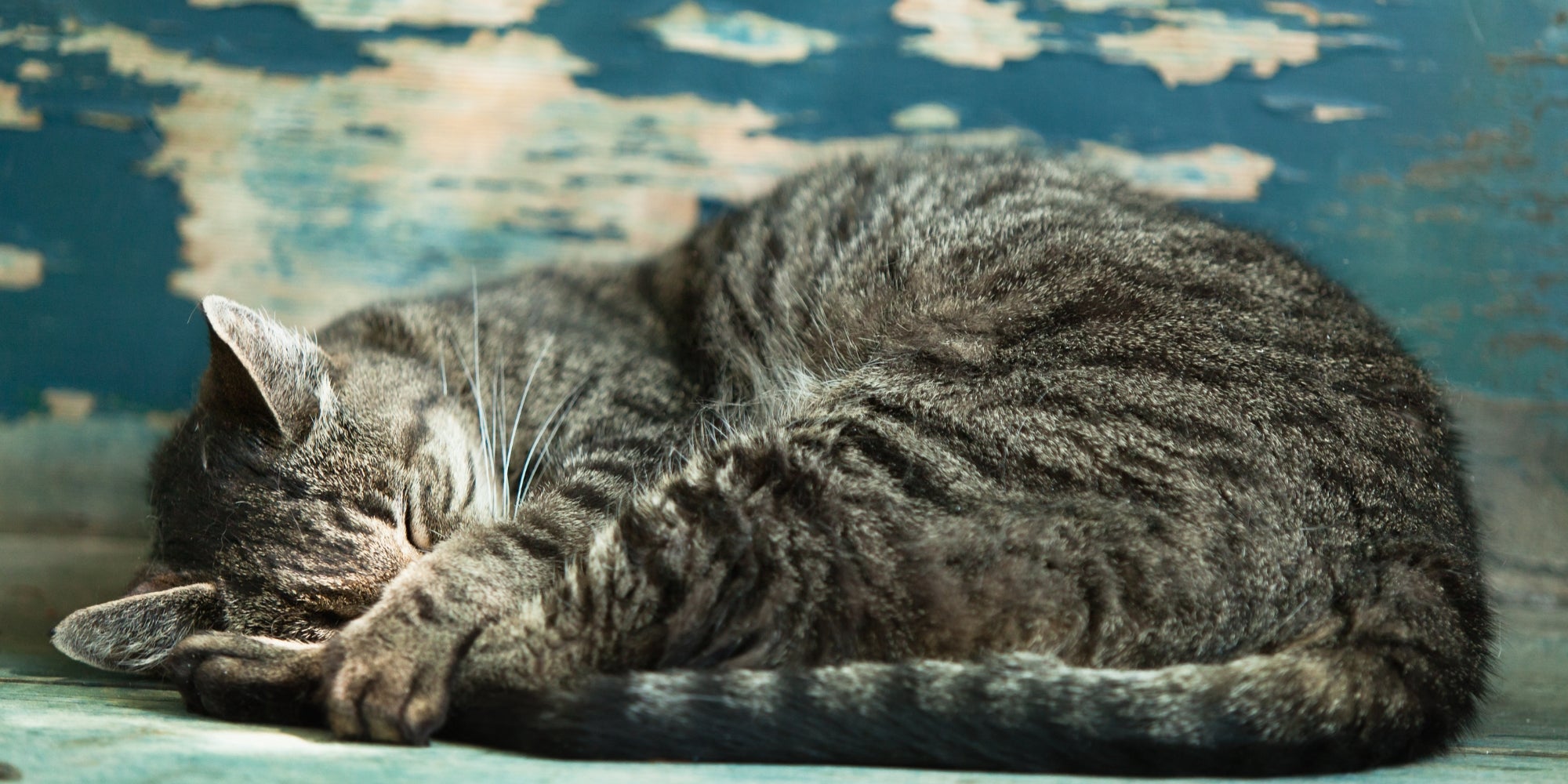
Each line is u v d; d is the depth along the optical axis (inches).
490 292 41.6
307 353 36.1
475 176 46.1
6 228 44.3
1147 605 32.4
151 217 44.8
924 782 29.8
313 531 34.9
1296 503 33.0
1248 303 35.3
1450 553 33.4
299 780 28.7
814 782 29.6
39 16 43.7
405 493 36.0
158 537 36.7
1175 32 44.7
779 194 41.7
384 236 46.0
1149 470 33.1
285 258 45.6
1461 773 31.2
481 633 32.5
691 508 33.2
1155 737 30.8
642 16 45.6
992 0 45.1
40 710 32.3
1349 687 31.4
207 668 32.5
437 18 45.1
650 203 46.6
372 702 31.3
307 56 44.8
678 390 39.3
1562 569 43.1
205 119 44.7
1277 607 32.4
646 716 30.9
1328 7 44.3
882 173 40.7
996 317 35.4
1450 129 43.9
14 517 44.7
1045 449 33.6
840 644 32.6
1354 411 34.0
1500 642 38.1
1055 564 32.6
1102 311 35.0
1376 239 44.3
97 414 45.3
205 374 36.1
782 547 32.9
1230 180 44.7
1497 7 43.6
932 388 34.6
